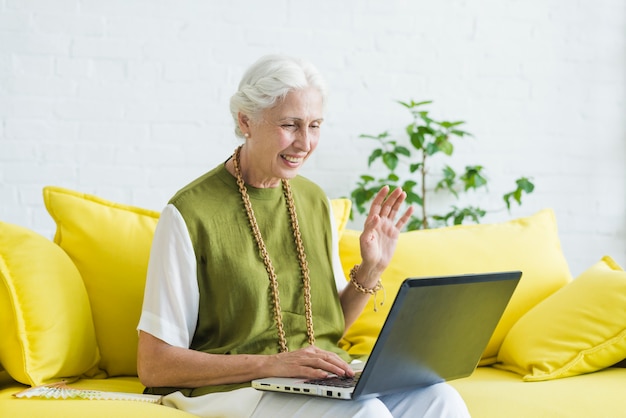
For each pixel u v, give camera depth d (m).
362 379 1.93
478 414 2.36
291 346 2.32
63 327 2.46
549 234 3.20
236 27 3.96
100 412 2.09
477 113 4.28
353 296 2.50
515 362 2.76
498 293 2.18
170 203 2.32
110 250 2.67
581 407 2.38
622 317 2.67
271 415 2.04
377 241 2.46
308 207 2.51
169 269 2.25
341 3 4.09
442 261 2.97
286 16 4.02
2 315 2.41
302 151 2.31
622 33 4.44
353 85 4.11
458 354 2.19
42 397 2.23
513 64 4.32
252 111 2.30
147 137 3.87
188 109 3.91
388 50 4.15
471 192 4.28
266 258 2.34
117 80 3.83
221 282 2.29
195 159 3.93
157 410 2.11
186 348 2.24
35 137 3.75
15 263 2.44
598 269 2.93
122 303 2.65
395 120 4.17
